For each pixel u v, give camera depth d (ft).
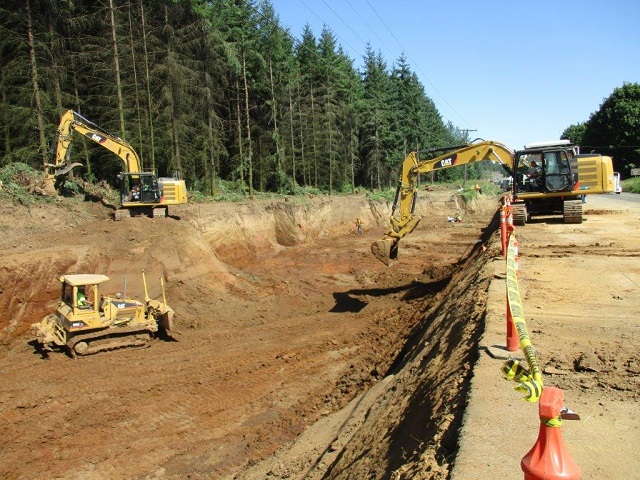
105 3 101.81
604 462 16.10
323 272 97.14
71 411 42.09
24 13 89.15
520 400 20.35
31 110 90.17
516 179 72.54
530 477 9.68
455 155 67.36
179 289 70.33
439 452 18.07
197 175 138.00
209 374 49.62
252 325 66.69
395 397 30.60
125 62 109.50
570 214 72.90
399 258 111.34
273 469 31.73
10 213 69.10
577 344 26.61
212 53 124.26
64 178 86.84
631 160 250.37
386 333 58.65
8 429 39.27
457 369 25.26
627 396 20.66
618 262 46.62
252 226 111.45
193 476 34.86
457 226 168.14
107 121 110.73
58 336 52.34
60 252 63.05
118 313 54.49
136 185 86.07
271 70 156.35
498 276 42.83
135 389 46.01
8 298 55.83
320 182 205.87
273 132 159.94
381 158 241.55
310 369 50.70
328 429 35.12
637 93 246.27
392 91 264.52
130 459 36.70
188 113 118.83
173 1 114.73
